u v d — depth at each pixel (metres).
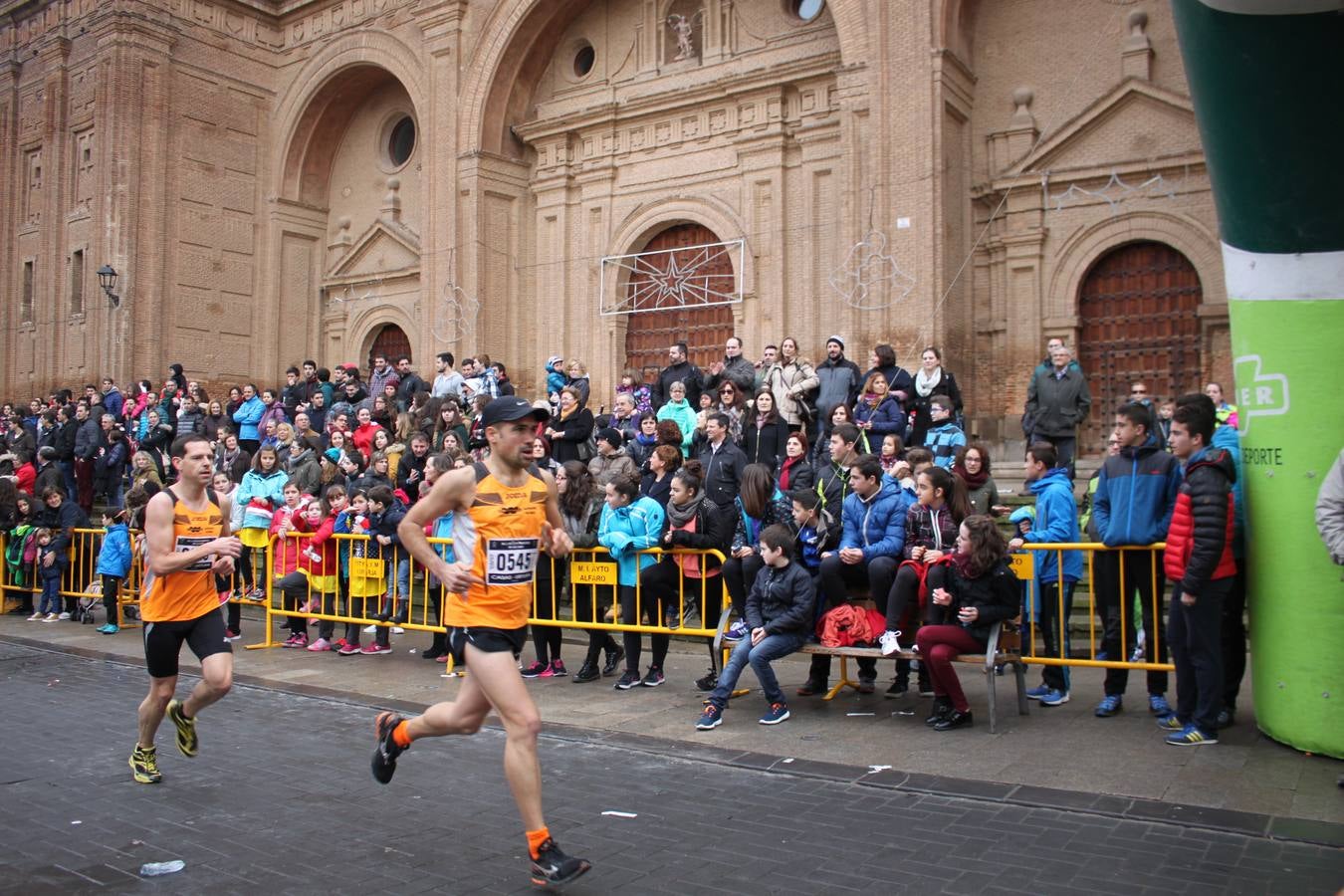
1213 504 6.61
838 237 18.25
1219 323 14.96
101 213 23.86
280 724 8.09
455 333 21.58
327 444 16.42
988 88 17.17
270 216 25.66
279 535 11.67
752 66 19.39
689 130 20.23
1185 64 6.44
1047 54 16.70
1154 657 7.48
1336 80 5.81
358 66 24.19
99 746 7.40
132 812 5.86
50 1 26.20
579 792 6.19
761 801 5.96
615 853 5.14
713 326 20.16
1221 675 6.80
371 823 5.66
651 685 9.34
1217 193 6.85
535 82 22.36
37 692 9.39
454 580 4.88
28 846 5.31
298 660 10.92
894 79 16.34
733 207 19.62
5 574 14.78
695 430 11.98
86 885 4.79
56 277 25.48
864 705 8.43
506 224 22.06
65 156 25.62
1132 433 7.59
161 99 23.95
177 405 20.05
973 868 4.85
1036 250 16.44
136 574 13.36
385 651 11.35
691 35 20.41
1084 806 5.65
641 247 21.08
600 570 9.46
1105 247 15.95
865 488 8.30
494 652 4.92
